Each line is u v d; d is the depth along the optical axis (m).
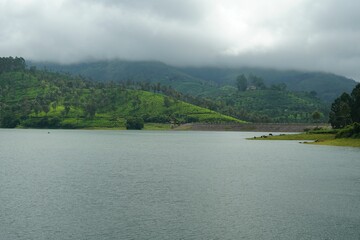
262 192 64.12
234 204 55.53
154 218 48.09
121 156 130.25
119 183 72.62
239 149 160.62
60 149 161.38
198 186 69.56
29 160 116.19
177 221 46.97
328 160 113.19
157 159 119.88
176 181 75.12
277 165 102.19
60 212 50.81
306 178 79.12
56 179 77.44
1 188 67.25
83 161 113.25
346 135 187.50
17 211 51.22
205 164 105.50
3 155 133.50
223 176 81.94
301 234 42.62
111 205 54.66
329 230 44.03
